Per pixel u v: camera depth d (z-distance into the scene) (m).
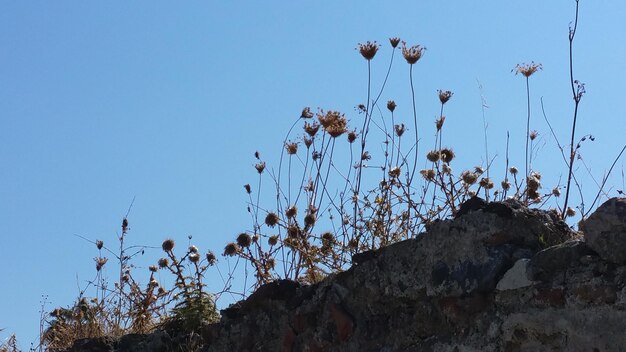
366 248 5.24
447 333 4.09
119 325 6.68
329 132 5.95
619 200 3.51
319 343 4.76
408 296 4.29
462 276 4.02
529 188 5.13
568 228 4.07
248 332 5.23
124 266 6.97
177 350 5.76
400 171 5.45
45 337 7.16
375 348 4.42
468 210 4.11
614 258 3.47
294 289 5.05
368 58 5.93
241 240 5.93
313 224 5.76
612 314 3.43
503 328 3.82
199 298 5.91
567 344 3.57
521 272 3.78
